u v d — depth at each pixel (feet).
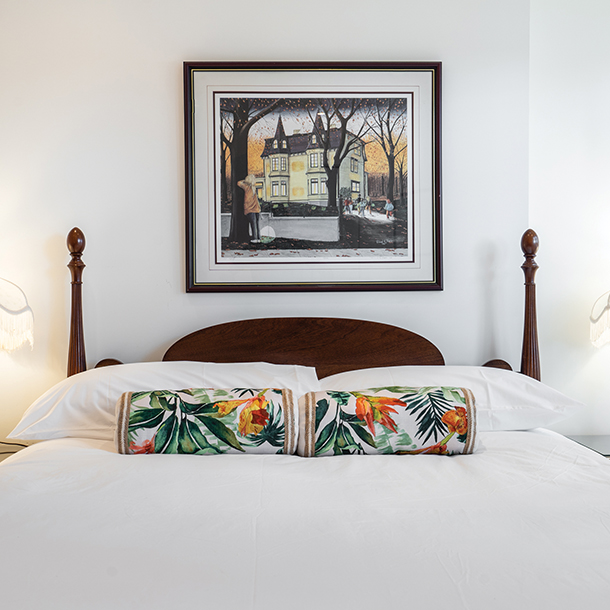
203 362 6.19
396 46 6.88
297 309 6.86
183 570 2.68
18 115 6.65
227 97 6.75
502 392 5.70
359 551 2.88
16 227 6.67
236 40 6.79
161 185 6.76
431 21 6.89
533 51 7.22
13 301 6.32
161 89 6.74
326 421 4.84
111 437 5.28
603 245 7.23
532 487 3.87
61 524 3.24
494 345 6.98
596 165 7.24
